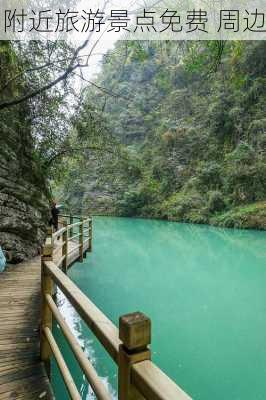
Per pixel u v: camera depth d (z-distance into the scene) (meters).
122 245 14.67
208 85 27.06
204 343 5.23
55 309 2.34
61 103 8.95
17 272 5.96
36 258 7.48
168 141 28.30
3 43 5.58
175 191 26.75
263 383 4.09
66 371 1.98
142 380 0.91
